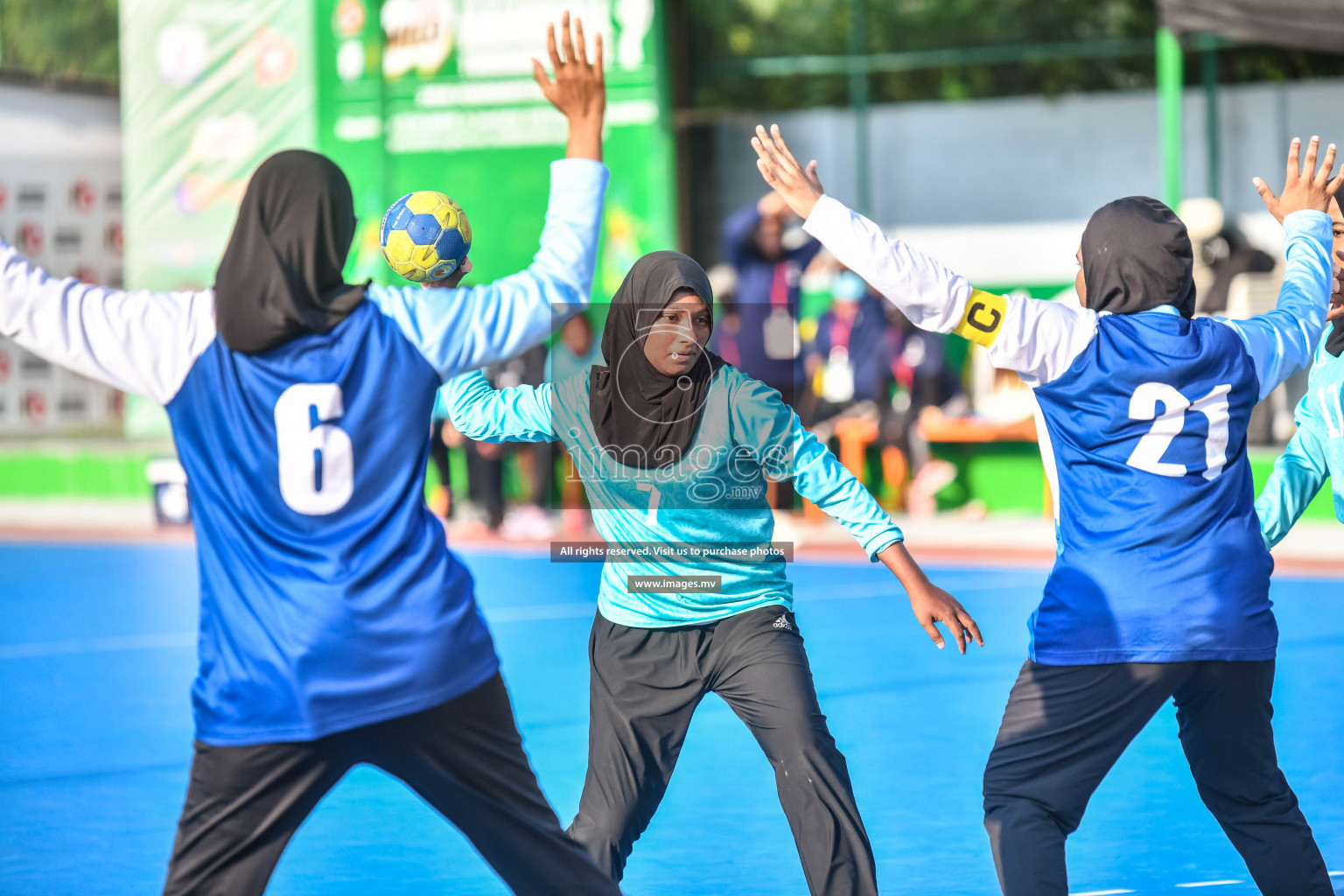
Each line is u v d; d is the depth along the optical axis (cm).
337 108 4906
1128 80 4828
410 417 971
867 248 1140
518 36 4738
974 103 4941
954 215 4972
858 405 4466
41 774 1981
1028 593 3278
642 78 4675
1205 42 4634
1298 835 1191
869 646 2761
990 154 4925
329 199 951
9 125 5506
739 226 4638
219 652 948
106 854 1628
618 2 4666
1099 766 1142
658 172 4681
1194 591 1111
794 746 1184
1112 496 1131
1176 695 1188
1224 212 4669
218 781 948
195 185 5066
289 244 942
